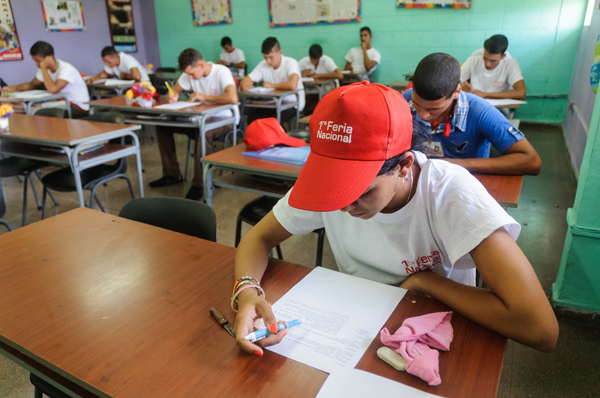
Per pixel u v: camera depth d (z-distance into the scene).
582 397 1.45
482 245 0.75
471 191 0.79
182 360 0.73
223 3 7.11
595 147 1.59
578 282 1.78
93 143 2.63
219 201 3.32
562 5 5.12
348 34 6.44
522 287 0.71
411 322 0.77
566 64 5.31
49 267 1.06
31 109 4.41
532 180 3.58
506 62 3.62
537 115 5.66
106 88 5.84
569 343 1.70
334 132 0.69
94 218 1.36
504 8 5.40
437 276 0.89
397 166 0.72
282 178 1.91
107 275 1.02
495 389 0.65
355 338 0.77
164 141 3.61
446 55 1.59
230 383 0.68
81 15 6.97
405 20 6.00
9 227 2.13
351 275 1.02
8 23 6.00
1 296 0.94
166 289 0.95
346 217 0.98
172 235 1.23
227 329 0.81
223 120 3.51
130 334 0.80
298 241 2.62
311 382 0.67
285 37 6.87
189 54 3.60
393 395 0.64
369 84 0.73
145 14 7.89
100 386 0.68
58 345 0.78
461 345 0.75
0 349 0.90
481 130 1.71
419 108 1.66
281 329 0.78
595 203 1.64
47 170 4.14
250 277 0.91
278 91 4.48
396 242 0.93
